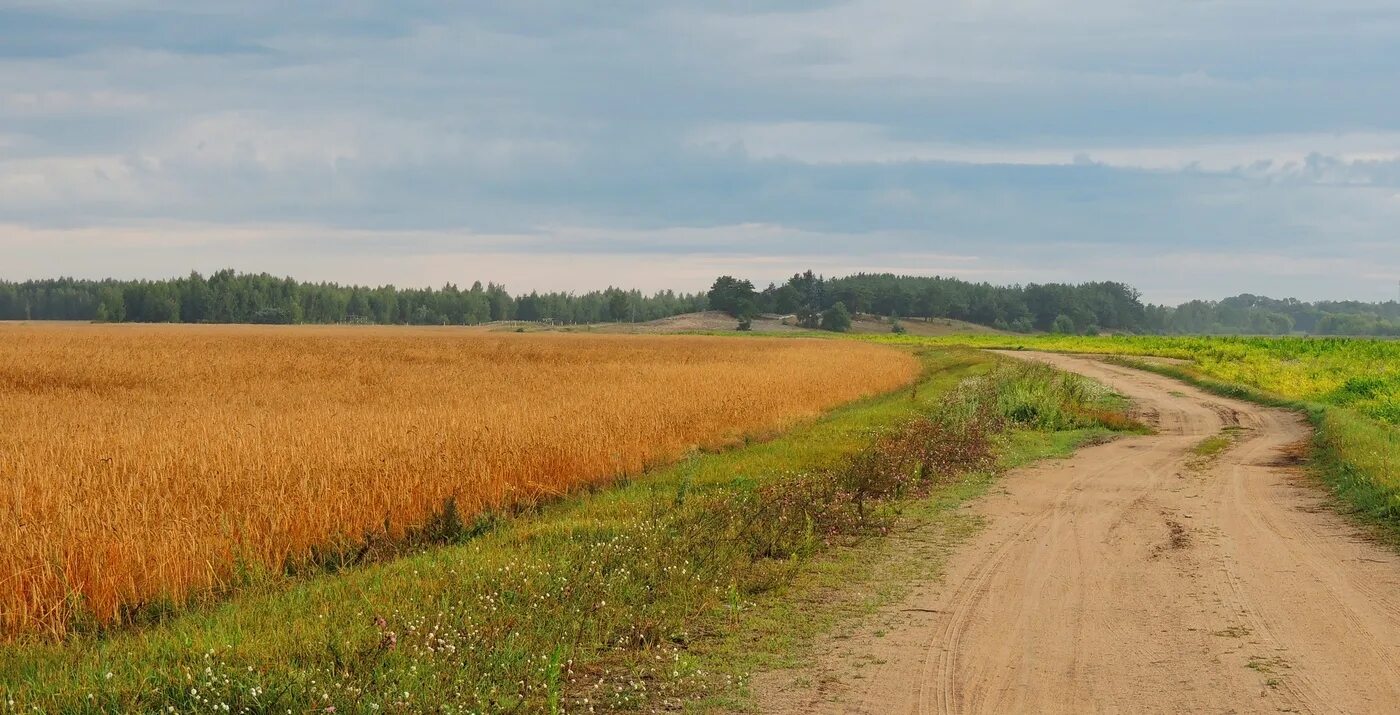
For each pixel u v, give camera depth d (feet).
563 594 28.48
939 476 54.65
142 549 31.76
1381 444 57.52
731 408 78.89
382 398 93.50
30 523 32.86
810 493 43.86
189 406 85.71
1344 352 194.49
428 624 25.36
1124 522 41.75
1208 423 87.86
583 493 51.70
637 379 111.86
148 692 20.31
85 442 52.19
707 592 29.76
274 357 183.32
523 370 144.87
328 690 20.42
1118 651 24.21
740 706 20.99
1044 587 30.76
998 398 88.69
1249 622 26.53
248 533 35.47
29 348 195.42
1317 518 42.14
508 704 20.62
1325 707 20.22
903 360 187.42
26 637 27.27
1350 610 27.63
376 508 42.04
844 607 28.73
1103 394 108.99
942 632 26.09
